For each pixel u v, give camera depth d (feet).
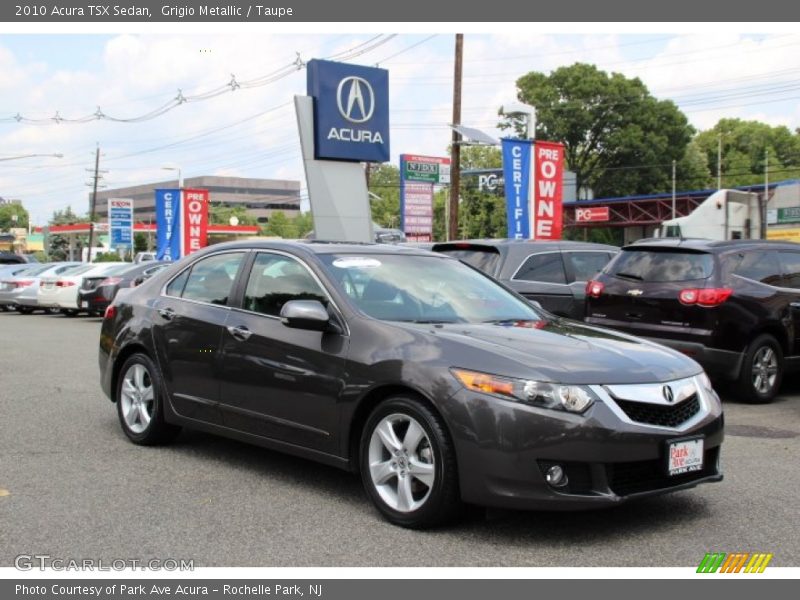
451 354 14.42
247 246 19.38
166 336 19.99
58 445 21.17
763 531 14.75
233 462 19.48
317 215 58.85
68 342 49.26
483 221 234.99
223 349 18.30
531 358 14.11
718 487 17.57
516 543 14.07
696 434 14.55
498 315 17.83
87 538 14.30
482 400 13.67
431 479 14.20
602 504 13.41
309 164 58.59
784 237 78.28
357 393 15.38
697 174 235.40
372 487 15.20
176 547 13.88
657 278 28.78
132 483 17.67
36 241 330.13
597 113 215.10
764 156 281.74
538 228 61.52
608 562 13.28
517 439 13.39
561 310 33.37
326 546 13.92
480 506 14.66
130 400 21.39
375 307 16.61
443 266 19.40
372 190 294.25
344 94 59.06
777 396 30.14
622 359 14.79
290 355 16.72
